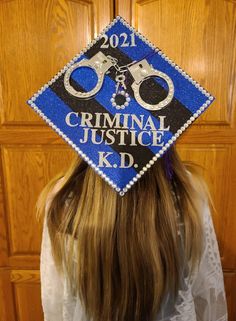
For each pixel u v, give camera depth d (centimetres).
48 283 66
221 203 132
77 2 115
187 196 60
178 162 62
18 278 146
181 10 114
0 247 142
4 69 121
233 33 115
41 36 118
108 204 56
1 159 131
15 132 127
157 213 56
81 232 56
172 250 56
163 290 57
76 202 59
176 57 118
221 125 124
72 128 57
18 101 124
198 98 56
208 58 118
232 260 139
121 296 57
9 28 117
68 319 67
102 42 58
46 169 131
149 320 59
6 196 135
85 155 57
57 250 60
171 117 56
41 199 70
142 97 56
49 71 121
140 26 116
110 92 56
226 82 120
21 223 139
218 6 113
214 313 70
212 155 127
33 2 115
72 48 119
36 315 151
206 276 66
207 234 64
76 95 57
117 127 56
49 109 57
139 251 55
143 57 57
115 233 55
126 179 56
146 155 56
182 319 62
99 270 56
